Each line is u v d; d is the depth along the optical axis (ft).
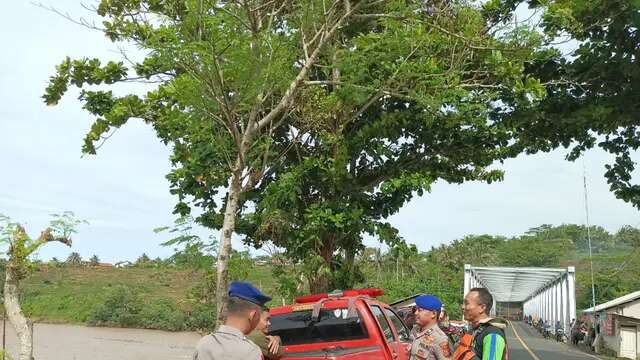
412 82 35.42
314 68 41.01
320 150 44.27
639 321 112.47
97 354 111.75
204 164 39.65
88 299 217.56
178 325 188.03
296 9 31.78
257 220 42.75
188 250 34.45
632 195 53.31
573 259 389.39
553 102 43.27
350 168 45.47
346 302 26.68
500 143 46.11
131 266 286.46
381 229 43.24
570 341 141.28
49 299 215.92
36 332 166.81
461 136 45.11
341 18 31.42
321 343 26.40
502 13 38.37
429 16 35.29
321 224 41.16
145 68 35.53
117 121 39.06
